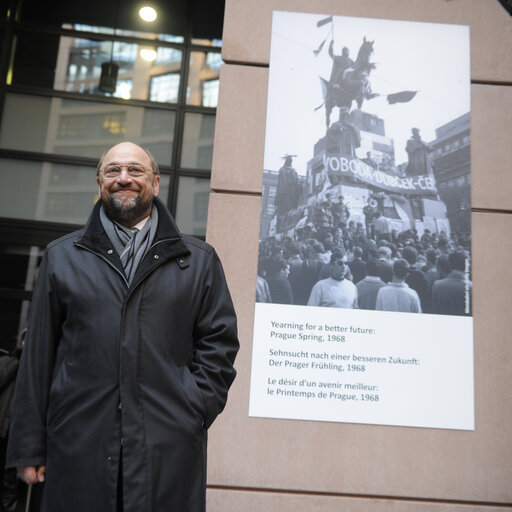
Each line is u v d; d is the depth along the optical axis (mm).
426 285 3855
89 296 2170
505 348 3816
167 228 2355
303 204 3928
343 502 3695
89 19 6602
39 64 6426
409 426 3746
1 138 6223
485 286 3877
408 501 3705
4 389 4941
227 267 3910
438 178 3971
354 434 3742
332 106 4043
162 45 6578
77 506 2008
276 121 4027
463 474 3717
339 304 3822
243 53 4145
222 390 2287
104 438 2039
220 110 4090
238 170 4020
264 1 4195
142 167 2379
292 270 3859
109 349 2107
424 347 3801
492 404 3770
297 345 3789
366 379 3768
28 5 6527
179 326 2246
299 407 3752
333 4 4184
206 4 6742
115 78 6480
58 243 2326
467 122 4039
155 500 2021
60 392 2107
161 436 2078
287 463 3721
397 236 3893
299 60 4109
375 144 3998
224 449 3730
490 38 4152
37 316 2238
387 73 4086
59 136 6293
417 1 4180
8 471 4980
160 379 2135
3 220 6090
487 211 4004
